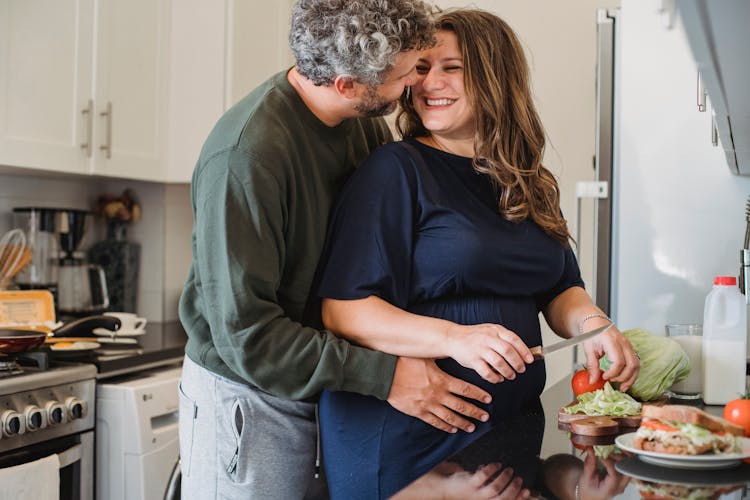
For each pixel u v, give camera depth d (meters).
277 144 1.34
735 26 0.81
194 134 3.05
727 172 2.24
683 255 2.28
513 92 1.49
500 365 1.26
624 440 1.09
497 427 1.31
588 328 1.49
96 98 2.71
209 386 1.49
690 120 2.27
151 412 2.36
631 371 1.42
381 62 1.30
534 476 0.98
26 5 2.44
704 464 1.01
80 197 3.19
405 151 1.43
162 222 3.23
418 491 0.92
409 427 1.36
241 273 1.29
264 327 1.30
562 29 3.28
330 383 1.31
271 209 1.32
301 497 1.52
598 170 2.42
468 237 1.38
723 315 1.46
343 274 1.37
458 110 1.46
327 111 1.44
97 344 2.45
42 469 2.04
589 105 3.25
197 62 3.05
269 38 3.26
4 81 2.37
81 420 2.26
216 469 1.48
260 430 1.46
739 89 1.17
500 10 3.35
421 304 1.43
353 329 1.36
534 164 1.54
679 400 1.51
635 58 2.30
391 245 1.38
